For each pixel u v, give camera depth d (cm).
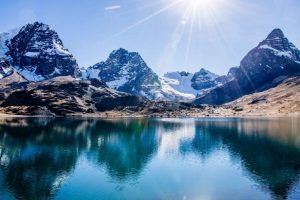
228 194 5572
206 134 13850
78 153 9400
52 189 5941
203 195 5472
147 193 5650
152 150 9869
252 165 7638
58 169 7406
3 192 5716
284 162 7925
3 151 9612
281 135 12800
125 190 5894
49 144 11044
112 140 12169
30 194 5638
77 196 5528
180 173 6969
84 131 15250
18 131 14762
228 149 9812
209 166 7588
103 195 5591
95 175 6875
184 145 10744
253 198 5322
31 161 8225
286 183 6153
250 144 10688
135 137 13012
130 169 7431
